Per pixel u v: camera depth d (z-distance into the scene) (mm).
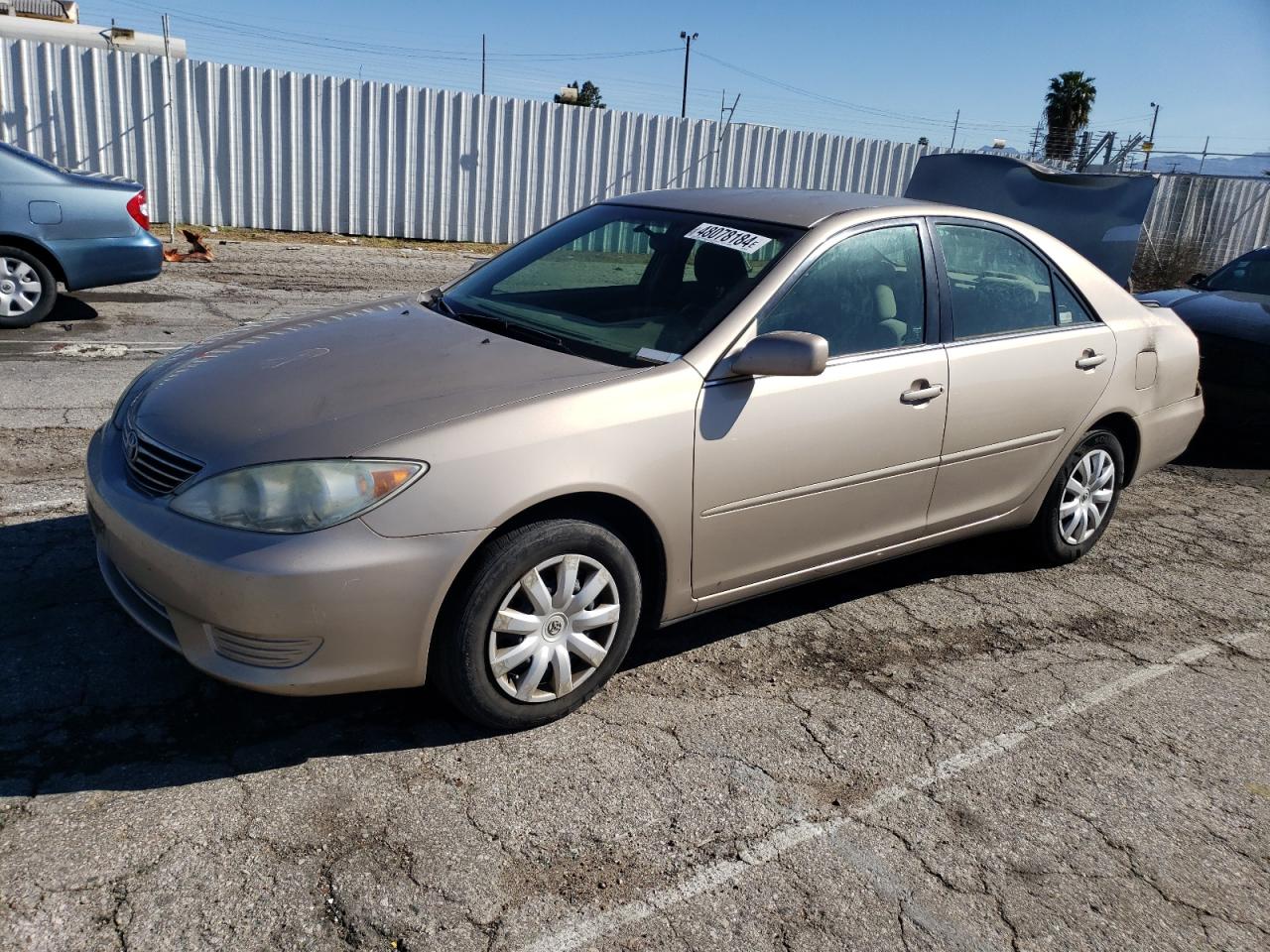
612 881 2678
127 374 7117
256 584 2771
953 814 3098
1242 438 7461
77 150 14125
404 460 2900
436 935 2436
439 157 16016
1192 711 3848
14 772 2863
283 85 14859
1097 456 5020
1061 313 4742
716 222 4098
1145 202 9867
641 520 3371
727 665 3873
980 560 5199
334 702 3367
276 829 2742
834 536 3947
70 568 4051
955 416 4168
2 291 8172
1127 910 2764
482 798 2951
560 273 4184
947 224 4344
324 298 10758
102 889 2475
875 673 3918
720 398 3451
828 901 2682
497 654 3127
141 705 3230
